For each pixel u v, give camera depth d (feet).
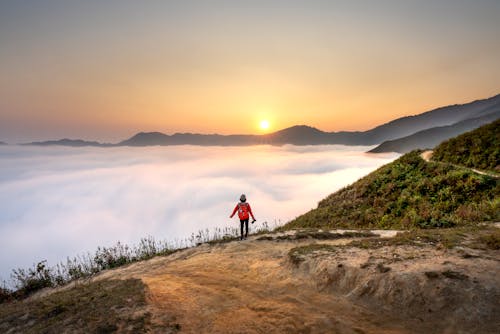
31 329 19.19
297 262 29.84
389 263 24.25
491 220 44.75
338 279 24.56
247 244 44.80
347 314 19.90
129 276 36.68
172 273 33.19
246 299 23.57
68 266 46.60
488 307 17.28
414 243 29.17
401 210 67.26
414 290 20.04
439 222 51.78
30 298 38.40
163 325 18.80
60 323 19.42
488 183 61.62
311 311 20.62
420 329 17.35
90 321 19.22
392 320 18.60
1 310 23.56
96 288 26.63
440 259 23.61
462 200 60.80
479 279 19.44
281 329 18.31
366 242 32.68
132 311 20.43
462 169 74.90
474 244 26.84
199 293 24.72
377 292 21.39
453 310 17.80
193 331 18.40
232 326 18.89
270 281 27.96
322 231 50.31
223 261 36.86
